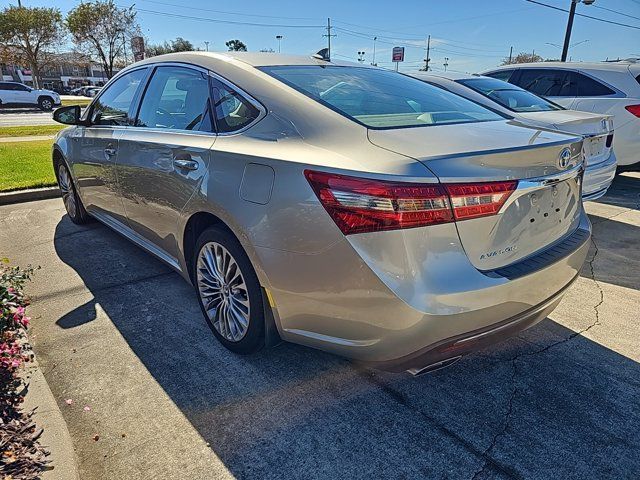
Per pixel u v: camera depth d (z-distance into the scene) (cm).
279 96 232
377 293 174
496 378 241
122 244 430
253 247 211
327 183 182
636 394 229
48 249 417
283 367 249
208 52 291
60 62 4588
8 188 592
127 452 191
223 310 258
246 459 189
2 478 165
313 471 184
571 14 1750
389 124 216
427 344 178
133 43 1345
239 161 221
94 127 381
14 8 3603
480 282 179
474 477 182
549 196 212
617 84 621
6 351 212
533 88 709
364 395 227
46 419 198
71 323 291
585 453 193
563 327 292
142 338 275
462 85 582
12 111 2628
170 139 277
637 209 569
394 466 186
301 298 199
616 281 362
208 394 227
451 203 173
